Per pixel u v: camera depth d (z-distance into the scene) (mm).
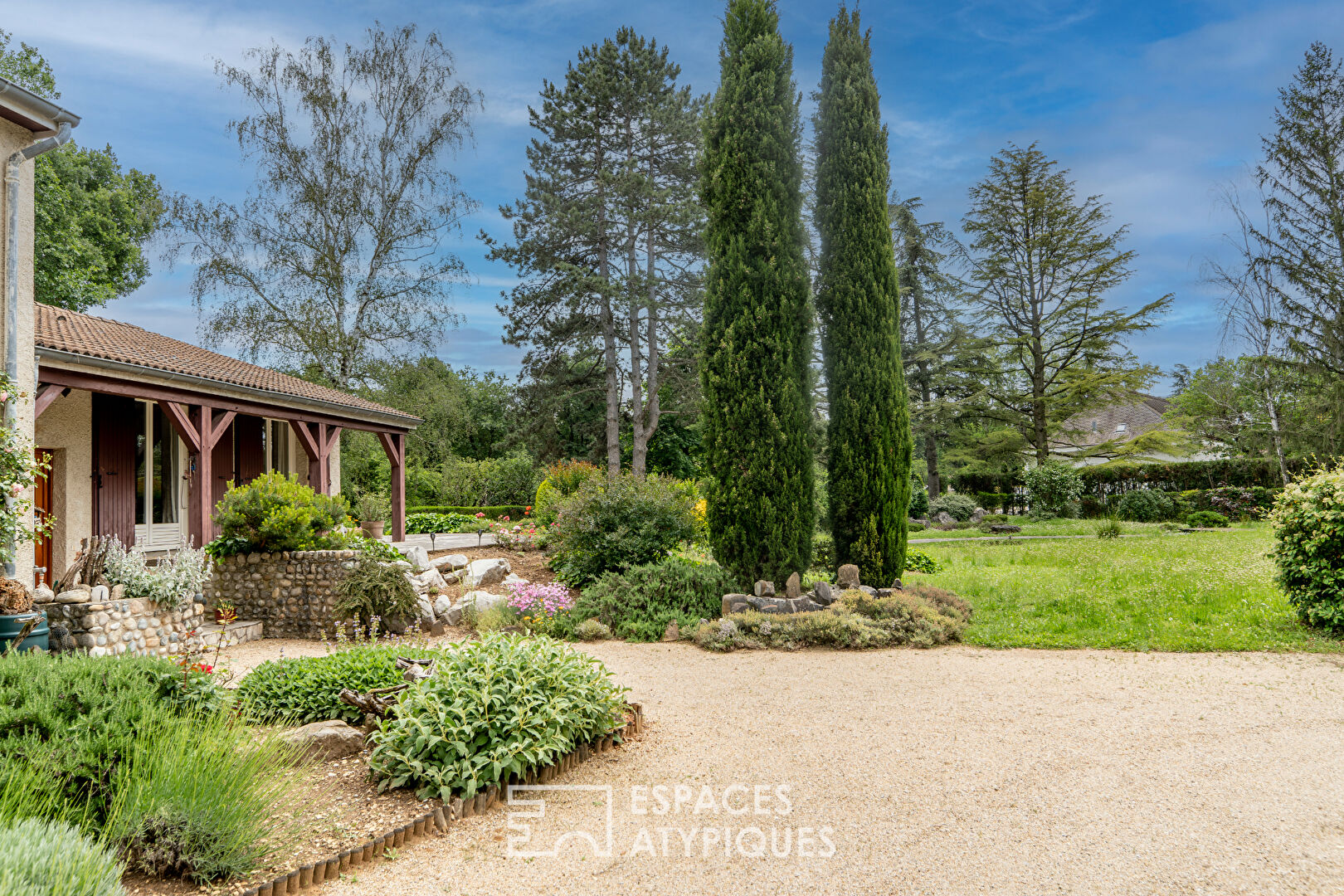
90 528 10648
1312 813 3383
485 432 34125
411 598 8609
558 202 24125
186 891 2748
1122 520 23562
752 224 9430
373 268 22250
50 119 7223
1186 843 3129
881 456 9617
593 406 31203
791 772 4117
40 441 9891
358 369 21938
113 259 20891
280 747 3607
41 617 5645
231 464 13469
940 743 4531
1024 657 6836
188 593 7348
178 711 3596
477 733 3885
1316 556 7160
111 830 2795
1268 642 6789
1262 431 24234
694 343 26047
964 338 29766
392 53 21656
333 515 9734
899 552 9727
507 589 10234
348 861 3025
